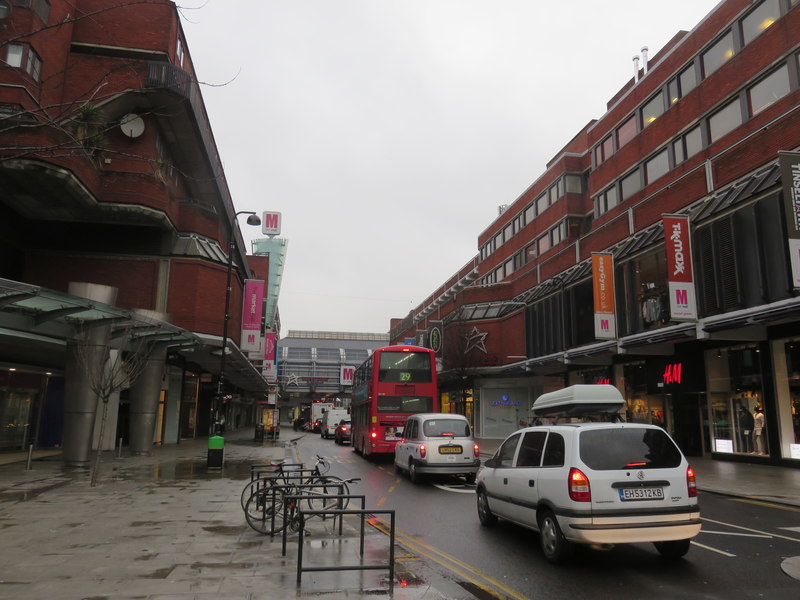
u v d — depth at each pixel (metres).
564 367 30.80
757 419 18.23
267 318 63.25
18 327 15.67
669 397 22.91
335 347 117.81
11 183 20.19
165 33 23.36
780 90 19.12
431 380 21.53
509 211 45.59
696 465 18.31
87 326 17.66
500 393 38.97
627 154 28.55
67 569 5.99
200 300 26.88
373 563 6.49
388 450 20.78
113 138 23.31
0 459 19.58
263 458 22.16
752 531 8.70
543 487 7.03
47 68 19.81
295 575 5.89
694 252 18.31
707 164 19.80
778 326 17.31
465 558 7.05
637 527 6.33
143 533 7.88
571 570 6.50
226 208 32.59
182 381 33.09
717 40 22.48
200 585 5.45
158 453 24.03
